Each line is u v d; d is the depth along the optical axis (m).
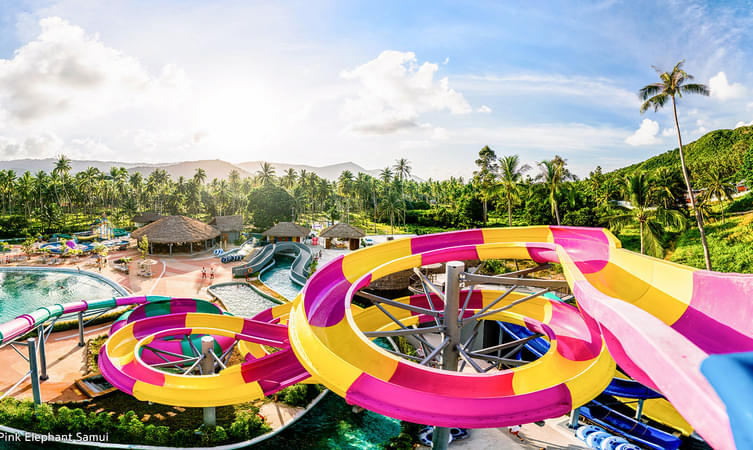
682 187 56.47
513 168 65.56
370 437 24.38
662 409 26.19
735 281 12.64
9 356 31.56
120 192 160.38
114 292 51.94
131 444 21.89
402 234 110.50
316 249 84.81
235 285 57.31
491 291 27.50
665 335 7.05
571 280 13.52
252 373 19.59
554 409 11.51
